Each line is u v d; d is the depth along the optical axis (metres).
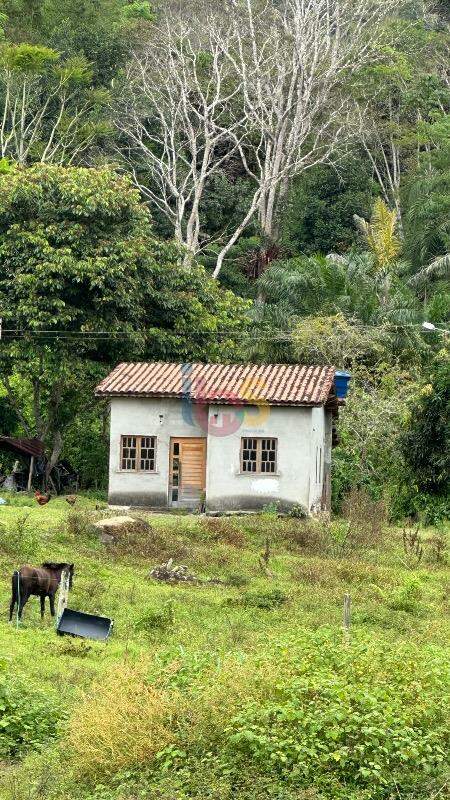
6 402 54.41
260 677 16.75
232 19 74.81
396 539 41.34
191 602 29.30
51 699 18.75
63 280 48.53
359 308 58.78
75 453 53.28
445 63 89.62
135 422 44.38
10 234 49.19
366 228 68.12
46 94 74.62
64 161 74.12
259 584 32.69
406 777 15.13
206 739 15.73
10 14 83.38
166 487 44.16
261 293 65.50
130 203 50.91
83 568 31.91
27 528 34.72
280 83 71.94
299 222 77.00
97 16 83.31
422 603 31.38
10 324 48.75
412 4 94.75
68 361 48.72
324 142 79.62
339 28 72.81
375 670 17.69
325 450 48.25
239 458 43.41
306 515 42.81
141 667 18.33
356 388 52.88
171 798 14.47
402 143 82.31
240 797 14.55
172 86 75.31
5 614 26.02
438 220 70.06
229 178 81.69
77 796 15.15
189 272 52.66
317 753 15.26
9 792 15.01
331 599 30.97
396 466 49.56
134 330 50.09
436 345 57.12
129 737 15.89
